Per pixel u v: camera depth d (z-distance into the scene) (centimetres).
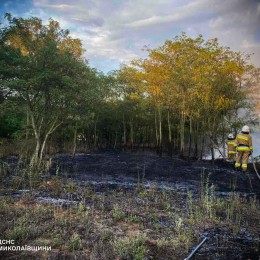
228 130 2703
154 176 1617
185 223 834
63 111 1784
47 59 1554
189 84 2617
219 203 1023
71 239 658
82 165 1923
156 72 2778
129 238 691
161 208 966
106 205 959
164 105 3030
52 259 582
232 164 2309
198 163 2334
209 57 2558
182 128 2894
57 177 1345
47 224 743
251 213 967
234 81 2542
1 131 2706
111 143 4094
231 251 675
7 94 1622
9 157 2083
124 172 1716
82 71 1694
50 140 2820
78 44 2452
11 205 902
